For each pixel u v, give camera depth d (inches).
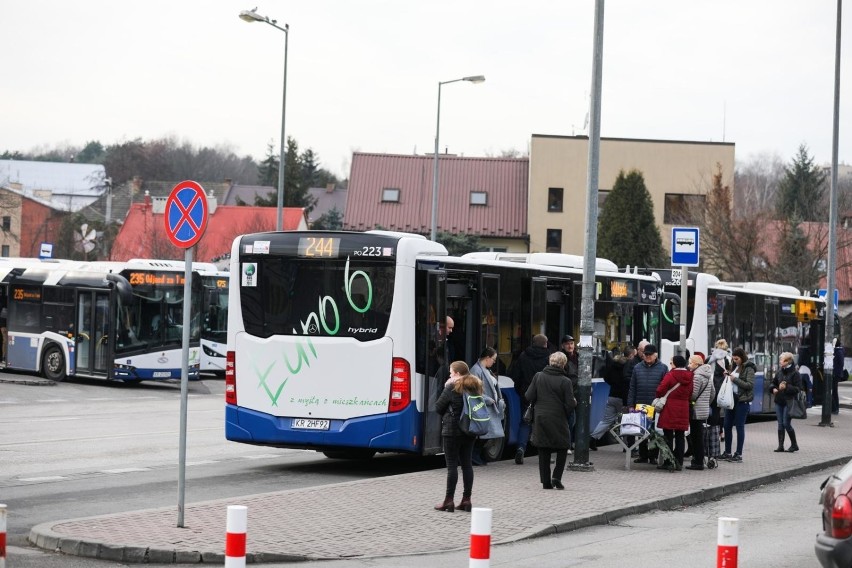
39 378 1476.4
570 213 2984.7
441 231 2815.0
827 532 339.9
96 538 450.0
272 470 738.2
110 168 5570.9
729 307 1255.5
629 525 572.1
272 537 475.2
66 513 543.8
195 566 427.2
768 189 4148.6
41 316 1469.0
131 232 3169.3
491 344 784.9
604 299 948.6
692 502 664.4
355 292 711.1
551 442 652.7
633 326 1005.2
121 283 1358.3
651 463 822.5
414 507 566.3
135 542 444.5
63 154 6953.7
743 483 739.4
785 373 970.7
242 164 5861.2
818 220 2375.7
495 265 792.3
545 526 534.6
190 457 789.2
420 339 709.9
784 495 717.9
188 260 486.3
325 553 451.2
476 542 321.4
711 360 852.0
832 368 1284.4
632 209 2694.4
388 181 3120.1
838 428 1262.3
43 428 945.5
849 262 2372.0
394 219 3061.0
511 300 813.2
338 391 709.9
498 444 799.1
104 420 1027.9
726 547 318.3
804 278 2182.6
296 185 3892.7
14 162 5590.6
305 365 716.0
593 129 746.8
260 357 725.9
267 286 727.7
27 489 621.0
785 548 503.8
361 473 738.8
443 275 725.3
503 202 3088.1
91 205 4650.6
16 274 1505.9
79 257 3319.4
